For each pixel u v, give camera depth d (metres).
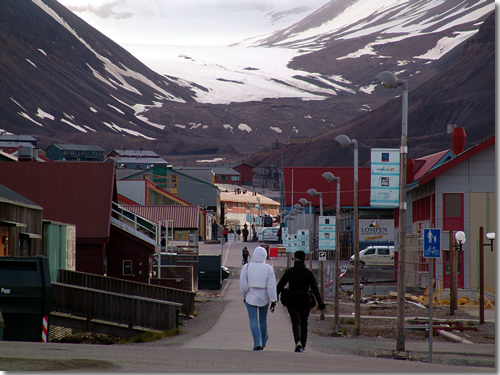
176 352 32.91
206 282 128.38
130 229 102.75
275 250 187.25
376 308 90.25
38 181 97.44
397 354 46.12
